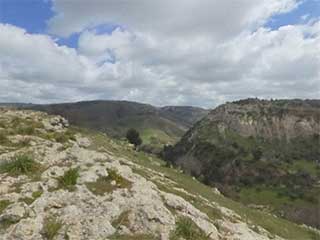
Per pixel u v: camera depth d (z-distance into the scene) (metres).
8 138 38.06
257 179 183.62
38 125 54.00
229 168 199.12
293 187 170.25
